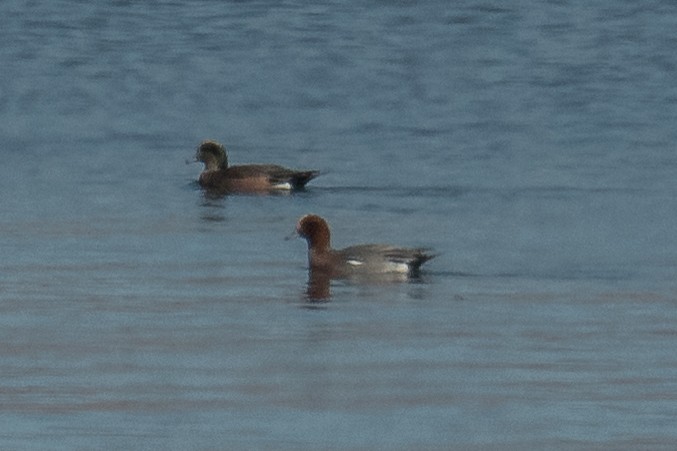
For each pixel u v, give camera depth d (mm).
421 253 30875
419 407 23969
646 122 48281
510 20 66688
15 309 28641
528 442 22594
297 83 54562
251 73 56219
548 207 36688
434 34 63750
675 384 24891
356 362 25906
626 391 24609
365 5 69625
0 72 56094
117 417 23406
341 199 37781
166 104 50938
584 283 30469
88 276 30734
